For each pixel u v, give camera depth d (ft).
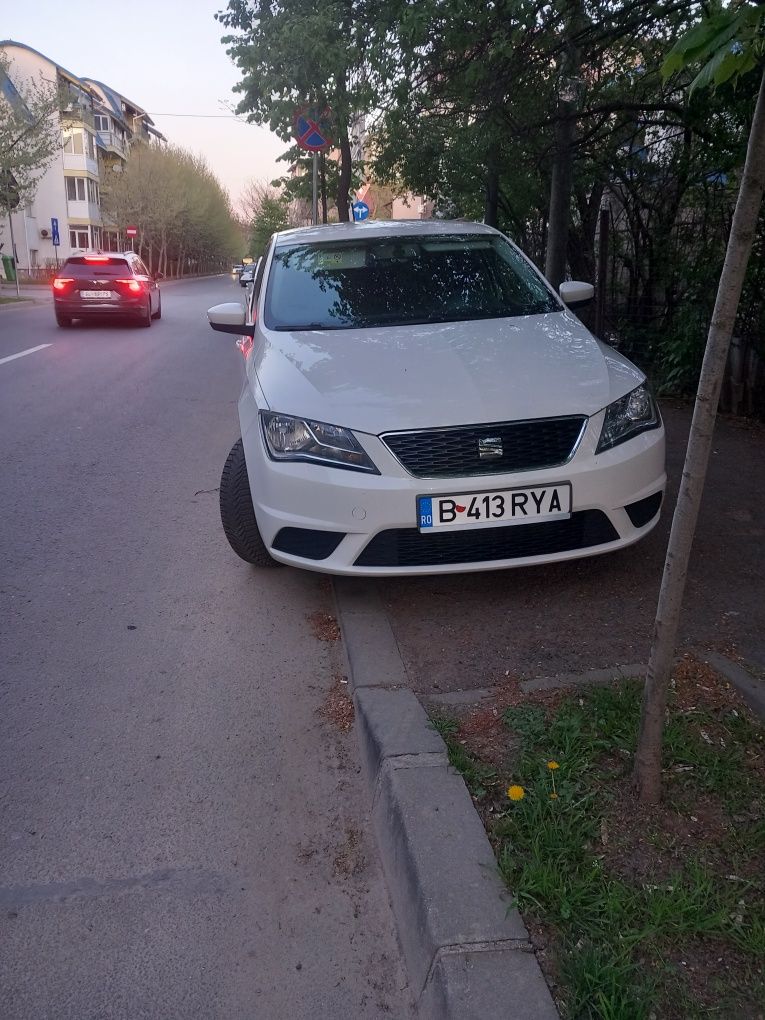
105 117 230.27
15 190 88.38
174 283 208.95
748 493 17.84
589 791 8.36
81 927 7.64
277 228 165.78
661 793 8.26
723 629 11.74
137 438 25.90
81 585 14.88
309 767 9.87
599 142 31.27
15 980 7.13
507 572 14.20
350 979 7.13
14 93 88.12
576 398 12.17
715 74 6.54
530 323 14.85
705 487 18.31
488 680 10.81
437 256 17.26
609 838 7.80
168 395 33.35
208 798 9.36
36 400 32.12
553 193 30.53
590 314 34.14
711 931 6.75
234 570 15.43
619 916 6.90
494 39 24.45
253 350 15.31
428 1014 6.57
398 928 7.59
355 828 8.87
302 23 27.73
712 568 13.94
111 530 17.63
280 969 7.23
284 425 12.32
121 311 59.67
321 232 18.58
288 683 11.66
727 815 8.04
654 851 7.64
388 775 8.73
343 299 16.03
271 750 10.19
